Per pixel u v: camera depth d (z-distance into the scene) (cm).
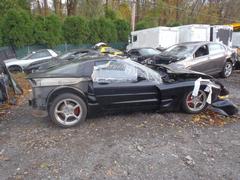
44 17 2566
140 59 1330
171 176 356
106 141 464
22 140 474
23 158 409
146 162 393
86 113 540
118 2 4288
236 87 930
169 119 573
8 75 791
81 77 532
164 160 398
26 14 2384
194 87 585
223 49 1089
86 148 438
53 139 475
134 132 503
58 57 1302
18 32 2312
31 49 2425
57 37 2555
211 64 1027
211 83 604
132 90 557
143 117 584
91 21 2841
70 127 529
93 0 3712
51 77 524
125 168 376
